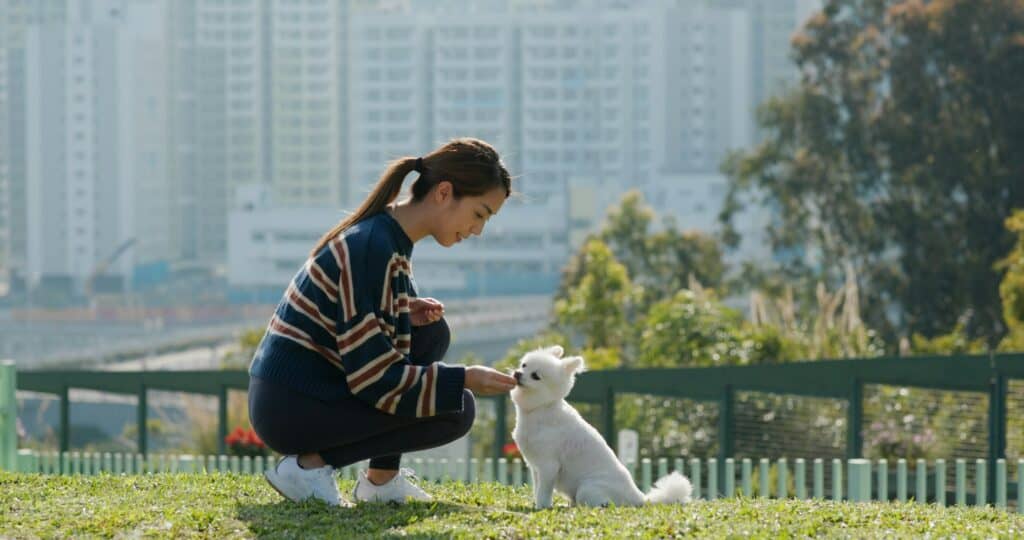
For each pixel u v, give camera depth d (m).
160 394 42.31
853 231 45.81
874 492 12.34
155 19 163.00
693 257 55.56
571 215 133.88
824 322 19.58
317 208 134.12
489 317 100.62
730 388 12.97
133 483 6.59
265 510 5.62
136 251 157.38
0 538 5.17
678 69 157.00
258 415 5.59
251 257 134.50
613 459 6.04
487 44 156.75
